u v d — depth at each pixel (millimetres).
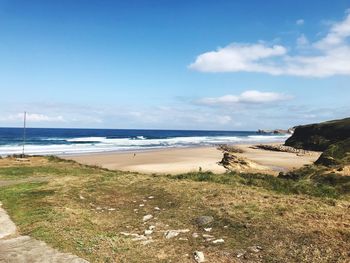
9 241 12555
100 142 117938
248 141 150125
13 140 118812
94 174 28766
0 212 16750
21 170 30484
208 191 18812
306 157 74188
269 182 22781
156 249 11758
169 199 18125
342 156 30188
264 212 14469
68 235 12914
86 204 18234
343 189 21281
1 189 21969
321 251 10719
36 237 12805
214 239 12375
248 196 17297
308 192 20188
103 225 14852
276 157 73062
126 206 17766
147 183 22234
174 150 85625
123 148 91938
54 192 20672
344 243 11188
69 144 104625
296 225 12812
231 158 54156
